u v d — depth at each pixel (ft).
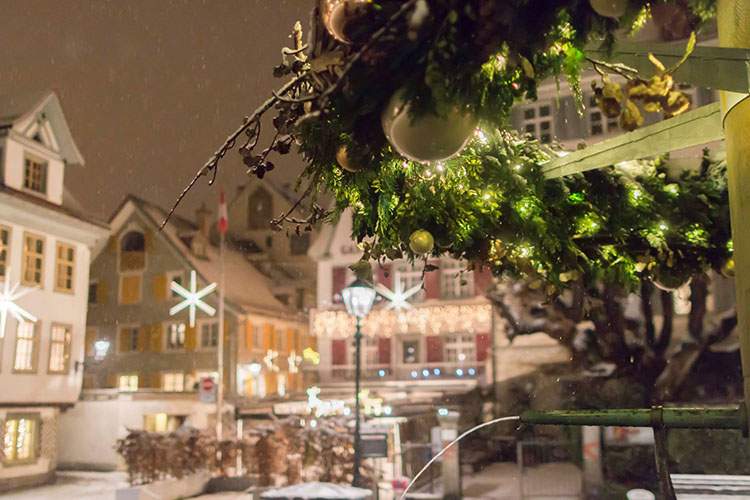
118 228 132.98
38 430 77.15
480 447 24.80
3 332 72.08
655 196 8.54
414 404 89.45
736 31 4.69
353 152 5.14
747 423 4.98
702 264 8.84
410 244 6.40
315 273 156.56
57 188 81.82
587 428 15.51
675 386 31.12
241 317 126.62
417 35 3.88
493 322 53.72
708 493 8.12
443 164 6.03
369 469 57.21
